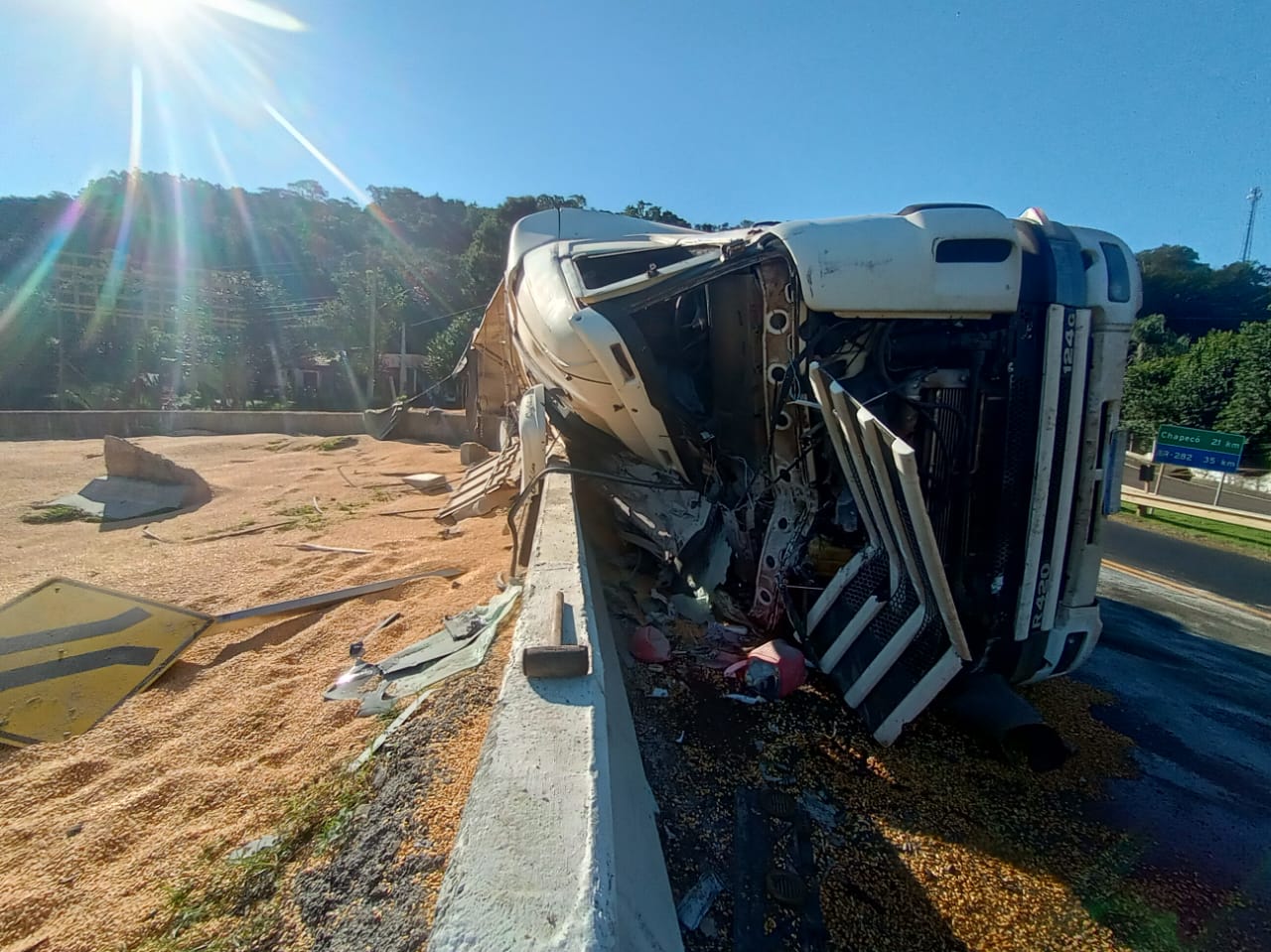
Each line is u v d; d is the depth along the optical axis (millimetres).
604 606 3947
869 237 3643
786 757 3268
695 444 4605
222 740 3201
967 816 2982
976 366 3615
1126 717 4184
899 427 3791
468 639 3738
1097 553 3760
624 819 2033
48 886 2279
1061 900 2531
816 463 4070
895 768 3262
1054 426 3498
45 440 16984
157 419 19188
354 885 1985
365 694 3424
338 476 12312
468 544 6477
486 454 13555
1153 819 3092
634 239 5527
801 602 4133
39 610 4156
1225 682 4859
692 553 4555
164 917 2053
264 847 2305
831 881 2539
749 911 2350
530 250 6824
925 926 2365
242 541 7273
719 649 4113
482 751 1707
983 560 3596
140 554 6699
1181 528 11992
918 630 3326
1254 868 2775
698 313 4750
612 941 1198
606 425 5047
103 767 3086
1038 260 3521
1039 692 4473
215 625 4555
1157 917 2475
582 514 5348
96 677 3832
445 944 1151
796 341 3916
